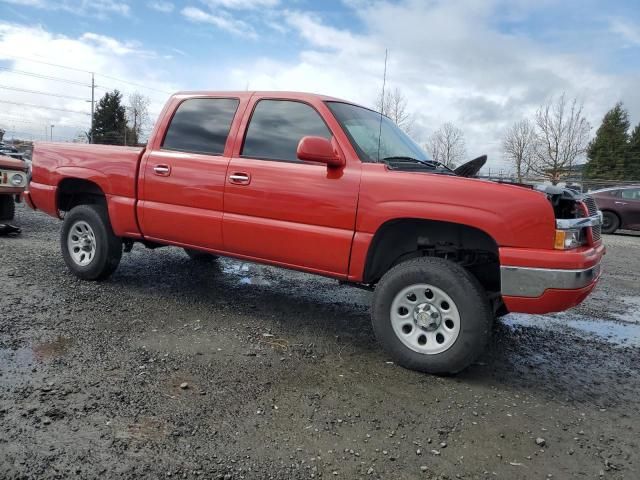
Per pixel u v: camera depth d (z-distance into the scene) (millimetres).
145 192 4941
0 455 2432
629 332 5137
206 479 2381
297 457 2600
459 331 3570
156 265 6672
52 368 3383
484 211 3504
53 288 5215
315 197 4039
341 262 3979
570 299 3400
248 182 4344
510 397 3455
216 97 4820
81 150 5402
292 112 4379
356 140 4113
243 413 2986
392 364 3883
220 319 4684
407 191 3717
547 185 3865
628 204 15570
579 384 3754
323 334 4465
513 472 2592
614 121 55375
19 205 12781
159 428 2768
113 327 4246
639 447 2900
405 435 2873
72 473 2348
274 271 6855
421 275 3662
